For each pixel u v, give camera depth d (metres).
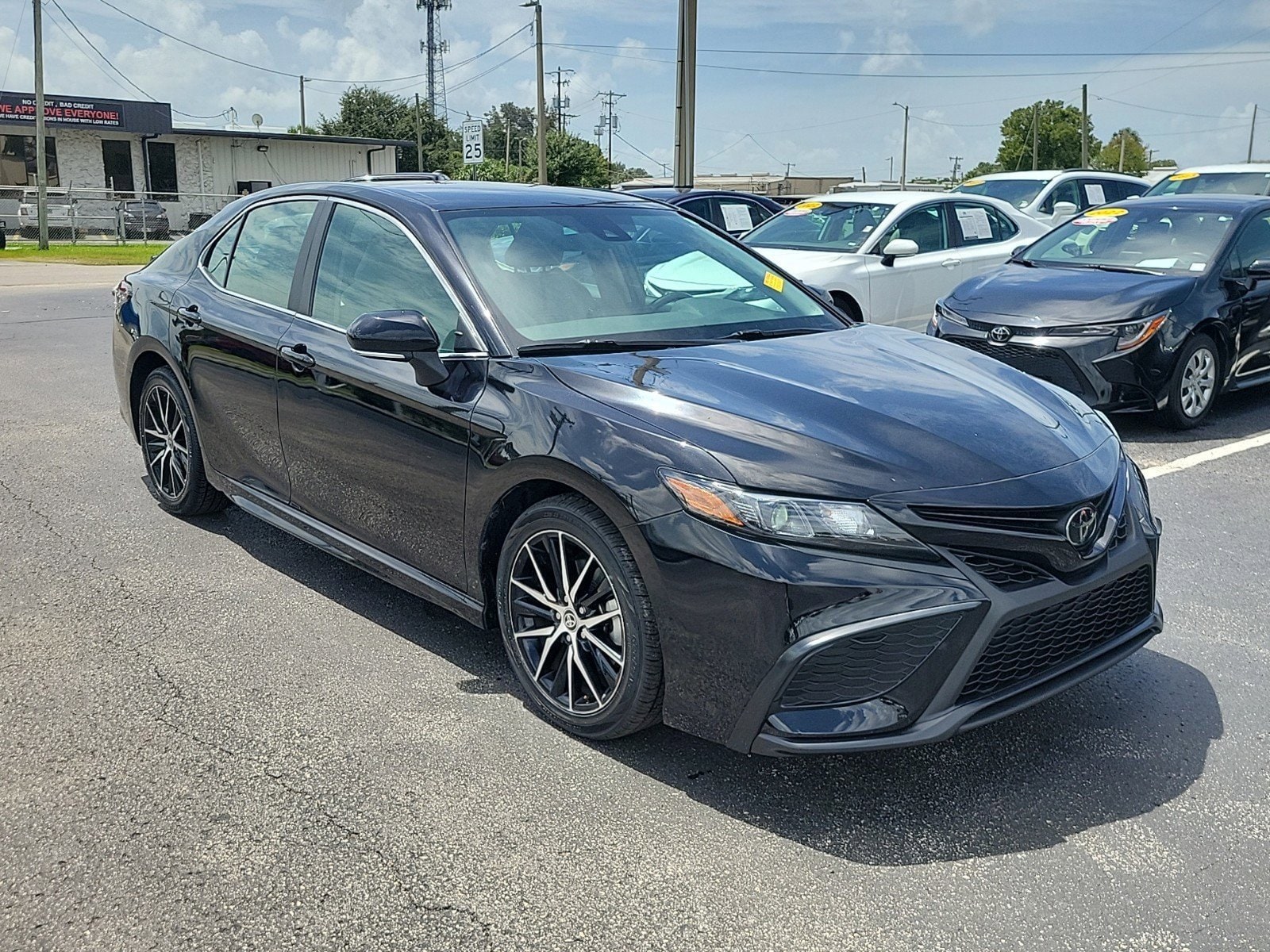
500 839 2.69
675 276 3.99
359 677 3.57
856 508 2.67
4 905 2.41
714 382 3.15
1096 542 2.93
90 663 3.63
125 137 41.56
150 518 5.17
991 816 2.81
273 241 4.45
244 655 3.71
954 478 2.77
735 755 3.10
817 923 2.40
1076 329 6.90
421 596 3.69
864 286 9.41
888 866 2.60
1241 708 3.41
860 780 2.98
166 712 3.32
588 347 3.44
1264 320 7.54
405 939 2.32
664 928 2.38
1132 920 2.41
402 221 3.86
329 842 2.67
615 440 2.94
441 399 3.41
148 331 4.94
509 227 3.88
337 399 3.81
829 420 2.95
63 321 12.84
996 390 3.38
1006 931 2.37
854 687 2.66
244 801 2.84
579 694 3.19
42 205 29.06
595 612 3.08
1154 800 2.89
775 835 2.72
